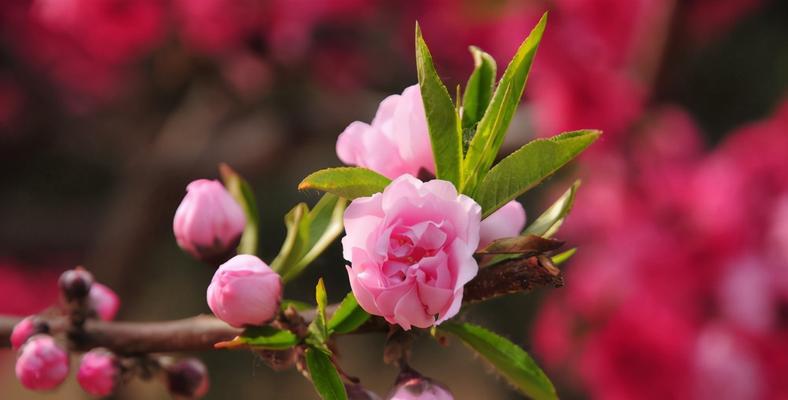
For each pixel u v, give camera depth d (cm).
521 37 155
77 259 210
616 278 139
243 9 160
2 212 207
